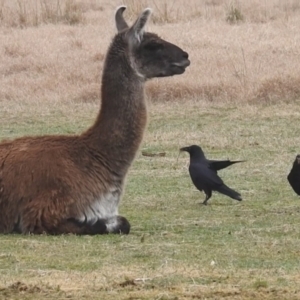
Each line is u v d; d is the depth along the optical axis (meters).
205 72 56.97
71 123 48.28
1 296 19.53
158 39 27.05
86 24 78.25
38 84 57.06
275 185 35.19
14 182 26.09
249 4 83.31
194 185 33.12
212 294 19.66
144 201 32.38
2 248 24.05
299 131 45.31
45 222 25.69
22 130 47.03
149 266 22.06
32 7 84.50
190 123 47.50
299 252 23.67
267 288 20.12
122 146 26.42
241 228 27.20
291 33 69.12
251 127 46.34
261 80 53.16
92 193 26.00
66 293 19.75
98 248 24.08
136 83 26.67
